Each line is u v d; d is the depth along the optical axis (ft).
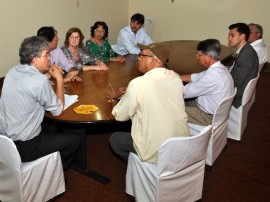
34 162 6.03
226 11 18.39
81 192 7.32
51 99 6.10
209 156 8.05
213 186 7.70
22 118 6.02
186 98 8.55
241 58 9.23
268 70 17.87
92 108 6.59
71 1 16.01
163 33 20.76
